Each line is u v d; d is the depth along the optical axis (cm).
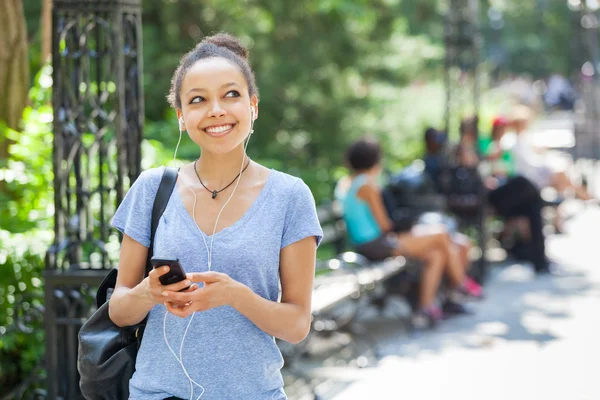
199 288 290
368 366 790
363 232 926
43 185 689
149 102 1323
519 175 1241
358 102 1606
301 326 312
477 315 989
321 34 1512
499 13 4397
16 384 631
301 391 723
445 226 959
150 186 321
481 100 2091
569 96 4128
